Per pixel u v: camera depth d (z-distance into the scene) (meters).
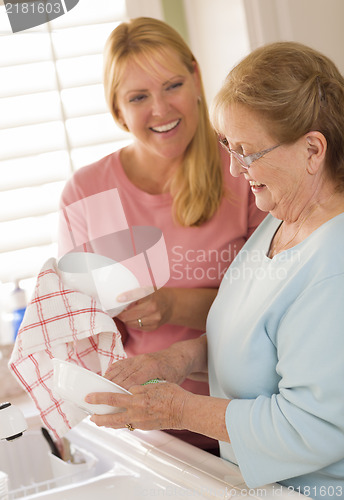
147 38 1.62
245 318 1.24
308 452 1.07
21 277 2.27
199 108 1.73
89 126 2.30
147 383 1.30
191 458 1.29
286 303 1.15
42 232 2.29
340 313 1.05
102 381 1.16
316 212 1.17
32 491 1.66
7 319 2.22
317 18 2.06
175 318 1.66
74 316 1.30
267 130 1.10
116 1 2.31
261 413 1.12
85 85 2.28
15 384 2.11
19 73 2.24
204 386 1.73
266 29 2.05
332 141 1.12
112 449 1.42
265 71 1.10
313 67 1.11
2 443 1.67
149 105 1.65
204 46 2.38
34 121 2.26
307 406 1.06
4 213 2.26
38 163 2.28
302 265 1.13
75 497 1.28
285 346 1.12
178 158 1.74
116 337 1.34
